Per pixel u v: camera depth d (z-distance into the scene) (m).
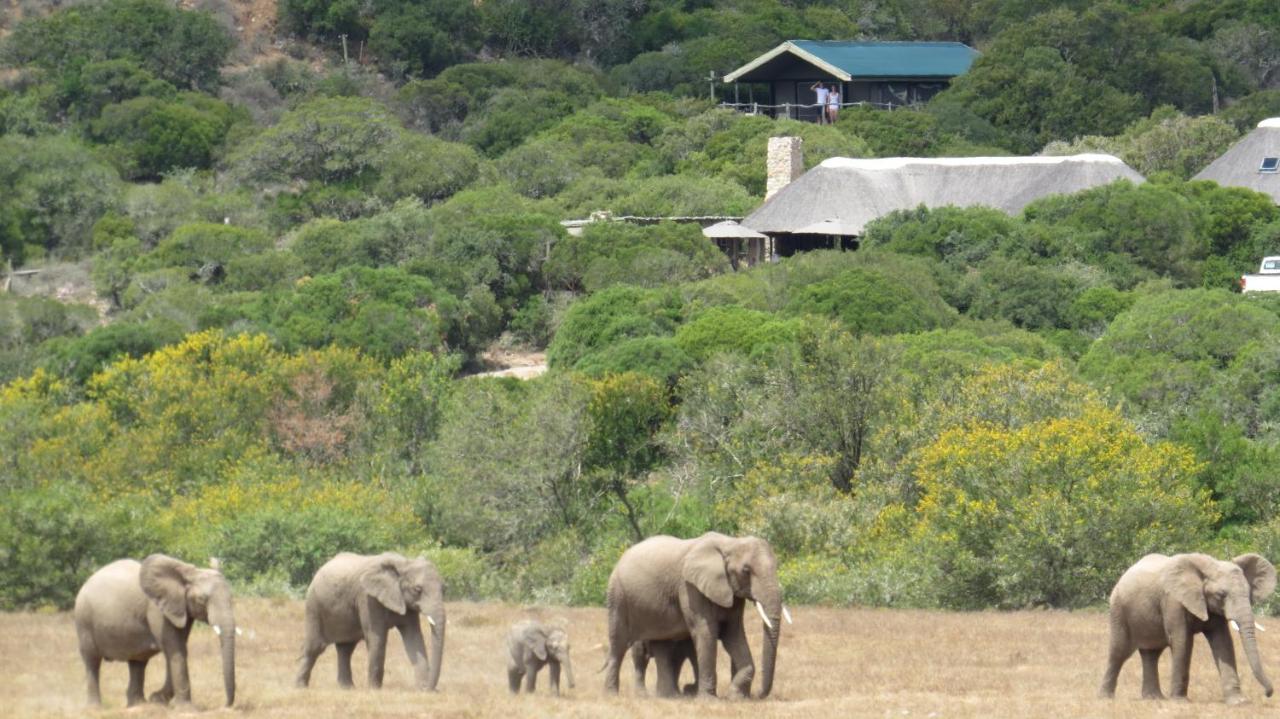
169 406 56.94
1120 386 58.75
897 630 32.31
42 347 72.31
